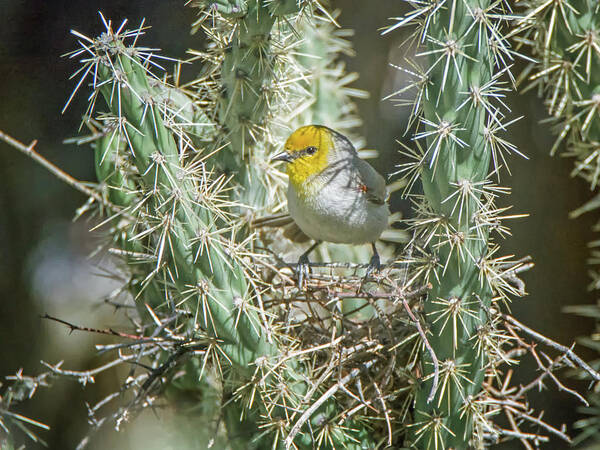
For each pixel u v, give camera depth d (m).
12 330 10.88
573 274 12.23
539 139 12.40
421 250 6.35
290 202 7.63
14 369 10.80
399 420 7.07
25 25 8.48
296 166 7.43
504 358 6.43
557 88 6.86
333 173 7.42
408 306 6.59
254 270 7.00
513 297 12.44
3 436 7.55
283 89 7.26
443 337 6.23
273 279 7.92
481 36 5.56
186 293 6.06
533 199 12.47
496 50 5.80
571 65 6.47
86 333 11.05
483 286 6.12
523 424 11.74
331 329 7.26
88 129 9.65
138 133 5.66
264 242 8.38
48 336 10.98
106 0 8.47
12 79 8.81
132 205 7.40
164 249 6.01
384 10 13.14
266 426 6.58
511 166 12.64
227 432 7.48
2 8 8.34
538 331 12.32
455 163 5.77
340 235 7.62
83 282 11.34
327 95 9.73
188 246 5.87
